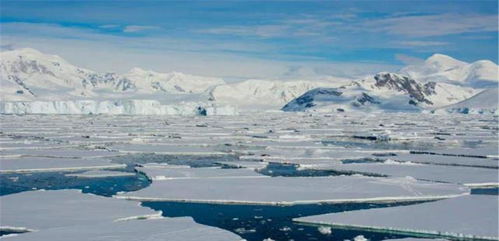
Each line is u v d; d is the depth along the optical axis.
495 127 96.50
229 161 43.88
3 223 22.52
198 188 30.38
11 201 26.53
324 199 27.91
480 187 32.41
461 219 23.55
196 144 56.84
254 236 21.95
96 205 25.77
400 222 23.19
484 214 24.41
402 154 49.75
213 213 25.50
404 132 78.06
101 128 80.56
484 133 78.81
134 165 40.62
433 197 28.64
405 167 39.25
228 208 26.47
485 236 21.19
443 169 38.28
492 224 22.81
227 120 116.50
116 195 28.62
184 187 30.62
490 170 37.84
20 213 24.16
